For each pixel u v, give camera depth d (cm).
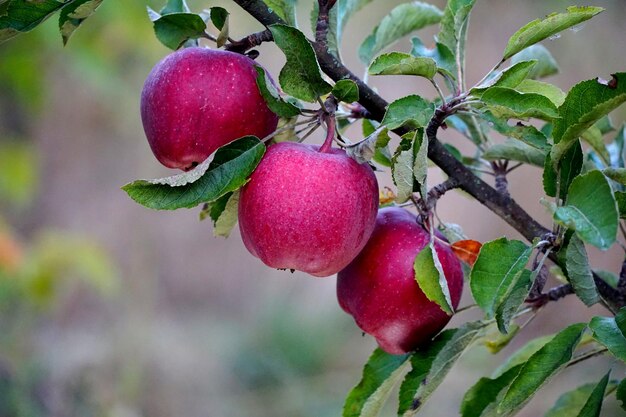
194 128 105
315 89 103
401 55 104
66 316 278
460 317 264
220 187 102
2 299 210
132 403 251
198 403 285
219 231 111
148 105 107
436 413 254
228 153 103
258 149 103
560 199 104
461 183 108
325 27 106
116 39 204
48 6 106
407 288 108
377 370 111
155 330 303
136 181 102
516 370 109
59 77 247
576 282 103
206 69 105
